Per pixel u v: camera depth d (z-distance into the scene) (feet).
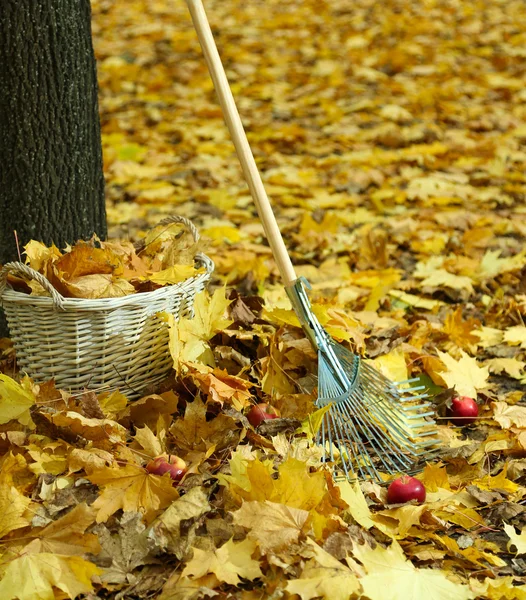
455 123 24.81
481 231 16.22
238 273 14.85
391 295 14.11
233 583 7.10
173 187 20.04
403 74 30.53
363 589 6.94
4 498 7.87
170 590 7.10
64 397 9.25
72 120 11.41
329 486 8.34
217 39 35.76
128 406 9.68
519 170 20.57
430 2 41.96
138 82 30.09
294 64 32.35
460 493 8.68
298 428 9.53
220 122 25.55
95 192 11.96
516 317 13.12
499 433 9.87
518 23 37.65
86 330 9.32
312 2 43.57
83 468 8.82
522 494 8.66
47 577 7.16
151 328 9.76
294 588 6.84
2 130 11.18
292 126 23.94
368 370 9.97
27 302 9.18
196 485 8.41
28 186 11.34
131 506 8.07
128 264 10.21
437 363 11.05
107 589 7.31
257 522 7.56
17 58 10.91
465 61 31.71
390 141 23.03
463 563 7.69
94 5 43.45
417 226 17.12
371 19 39.19
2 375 9.35
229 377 9.63
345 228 17.58
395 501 8.36
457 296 14.08
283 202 18.99
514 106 26.43
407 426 9.62
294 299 9.85
